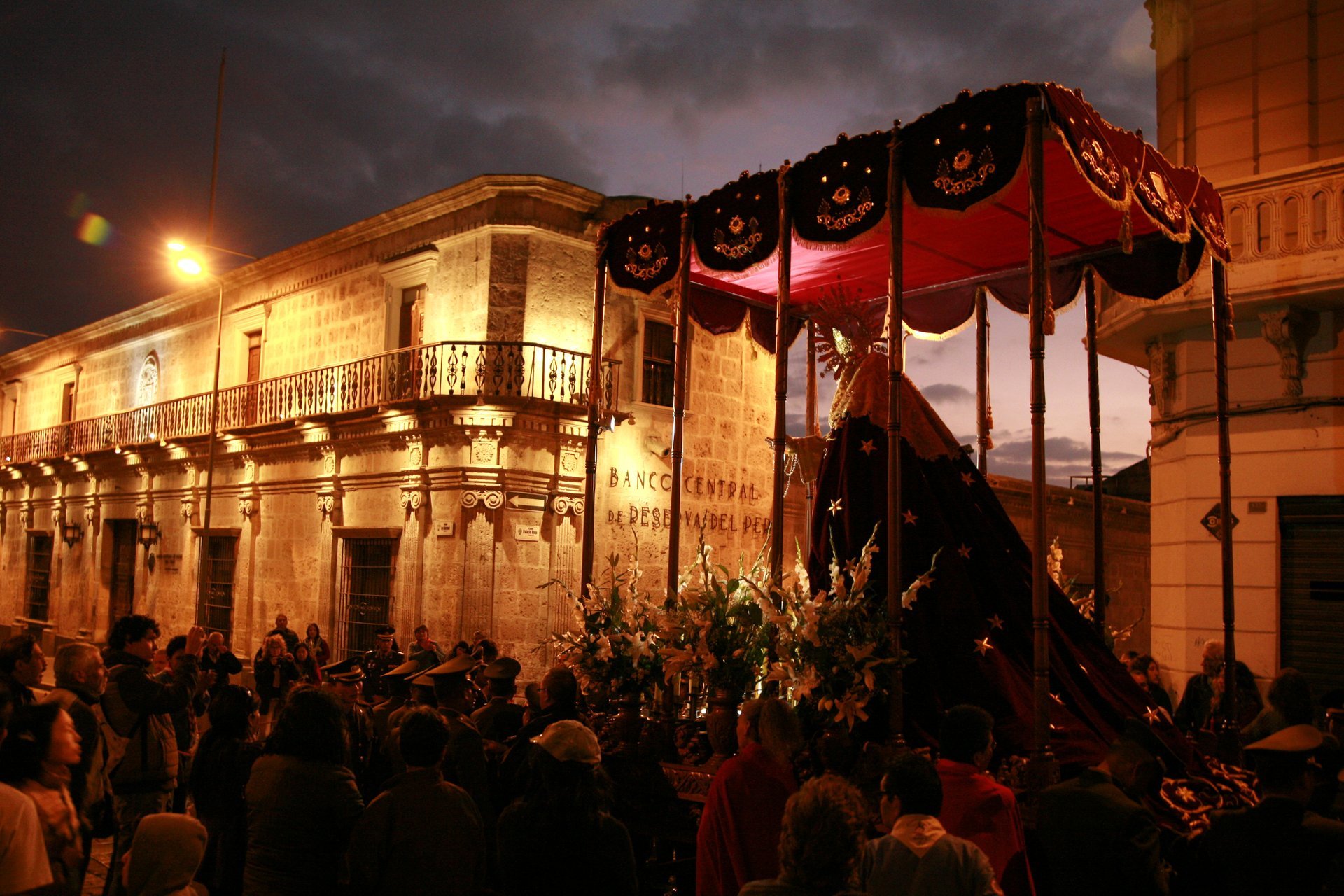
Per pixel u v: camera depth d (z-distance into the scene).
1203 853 4.03
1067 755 5.76
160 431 22.98
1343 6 10.62
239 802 4.91
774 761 4.22
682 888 6.06
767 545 6.96
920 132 6.23
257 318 21.12
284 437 18.70
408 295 17.36
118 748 5.96
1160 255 8.34
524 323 15.47
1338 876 4.16
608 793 3.84
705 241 7.89
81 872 4.19
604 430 15.70
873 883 3.33
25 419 33.22
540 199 15.70
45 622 27.55
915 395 7.38
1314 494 10.23
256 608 19.25
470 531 14.91
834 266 9.09
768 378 18.84
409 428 15.78
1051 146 6.42
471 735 5.23
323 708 4.23
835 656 5.66
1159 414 11.73
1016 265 9.10
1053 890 4.03
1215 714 8.01
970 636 6.30
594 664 6.98
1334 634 10.08
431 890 3.76
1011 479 16.78
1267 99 11.05
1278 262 10.05
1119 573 19.95
